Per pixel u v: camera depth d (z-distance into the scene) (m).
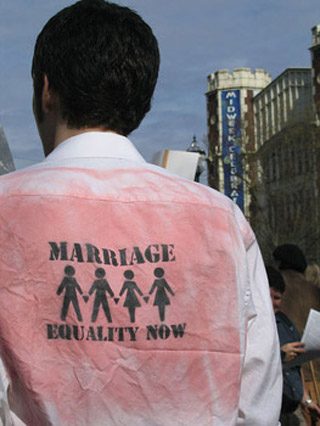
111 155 1.26
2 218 1.14
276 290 3.85
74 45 1.26
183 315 1.17
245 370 1.25
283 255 4.34
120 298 1.14
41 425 1.10
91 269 1.13
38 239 1.13
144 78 1.31
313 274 5.27
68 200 1.16
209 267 1.20
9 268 1.12
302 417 4.44
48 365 1.10
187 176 2.07
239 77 50.69
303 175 30.31
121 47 1.28
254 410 1.24
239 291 1.23
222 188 44.59
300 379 3.74
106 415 1.11
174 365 1.15
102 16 1.29
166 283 1.16
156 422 1.13
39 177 1.18
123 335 1.13
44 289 1.11
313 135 30.45
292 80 43.28
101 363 1.11
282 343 3.78
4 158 1.57
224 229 1.24
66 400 1.10
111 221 1.17
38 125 1.37
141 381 1.13
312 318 3.54
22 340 1.10
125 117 1.30
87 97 1.26
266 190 31.83
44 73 1.30
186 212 1.22
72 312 1.11
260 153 33.09
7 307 1.11
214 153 45.78
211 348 1.18
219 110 50.72
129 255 1.16
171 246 1.18
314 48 40.12
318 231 29.83
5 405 1.09
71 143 1.26
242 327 1.22
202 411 1.16
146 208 1.20
